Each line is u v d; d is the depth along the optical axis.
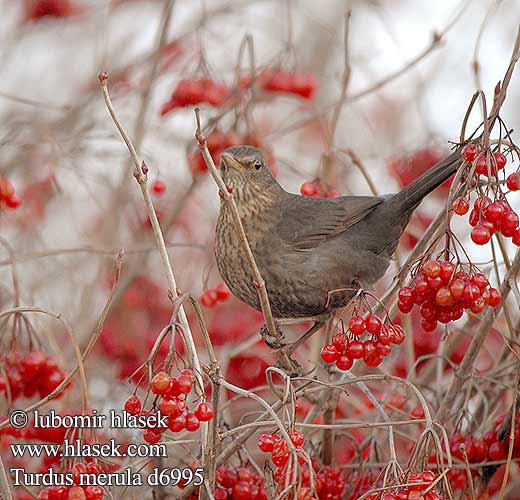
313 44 17.47
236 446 8.88
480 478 9.70
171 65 15.60
